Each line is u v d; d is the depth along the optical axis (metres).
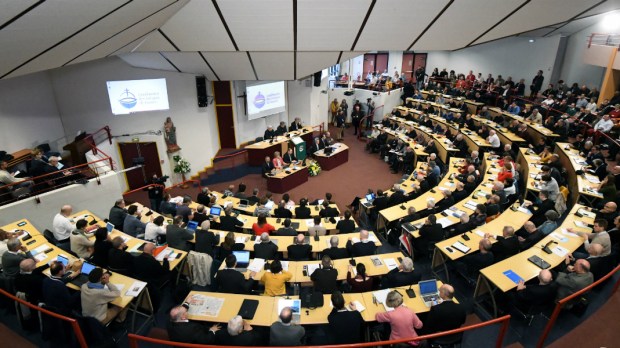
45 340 5.69
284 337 4.87
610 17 15.45
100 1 4.81
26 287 5.76
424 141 15.64
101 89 12.91
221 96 16.25
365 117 19.73
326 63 11.19
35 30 4.62
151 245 6.58
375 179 14.27
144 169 14.20
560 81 17.03
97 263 7.12
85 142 11.61
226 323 5.40
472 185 10.58
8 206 8.26
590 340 5.31
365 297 5.89
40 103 11.81
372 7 7.30
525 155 12.53
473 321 6.36
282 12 7.59
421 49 9.73
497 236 7.34
